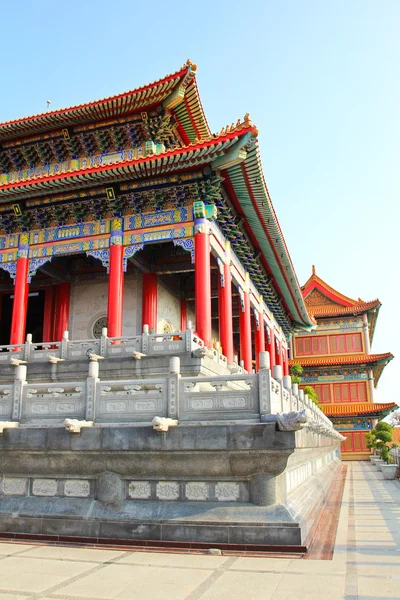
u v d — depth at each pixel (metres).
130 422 14.69
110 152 34.91
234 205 30.42
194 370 21.97
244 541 12.64
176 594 9.15
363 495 27.16
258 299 43.19
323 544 13.52
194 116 33.69
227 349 29.98
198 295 26.11
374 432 48.94
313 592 9.19
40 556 12.20
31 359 25.12
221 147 24.14
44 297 38.25
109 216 29.11
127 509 13.80
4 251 30.88
